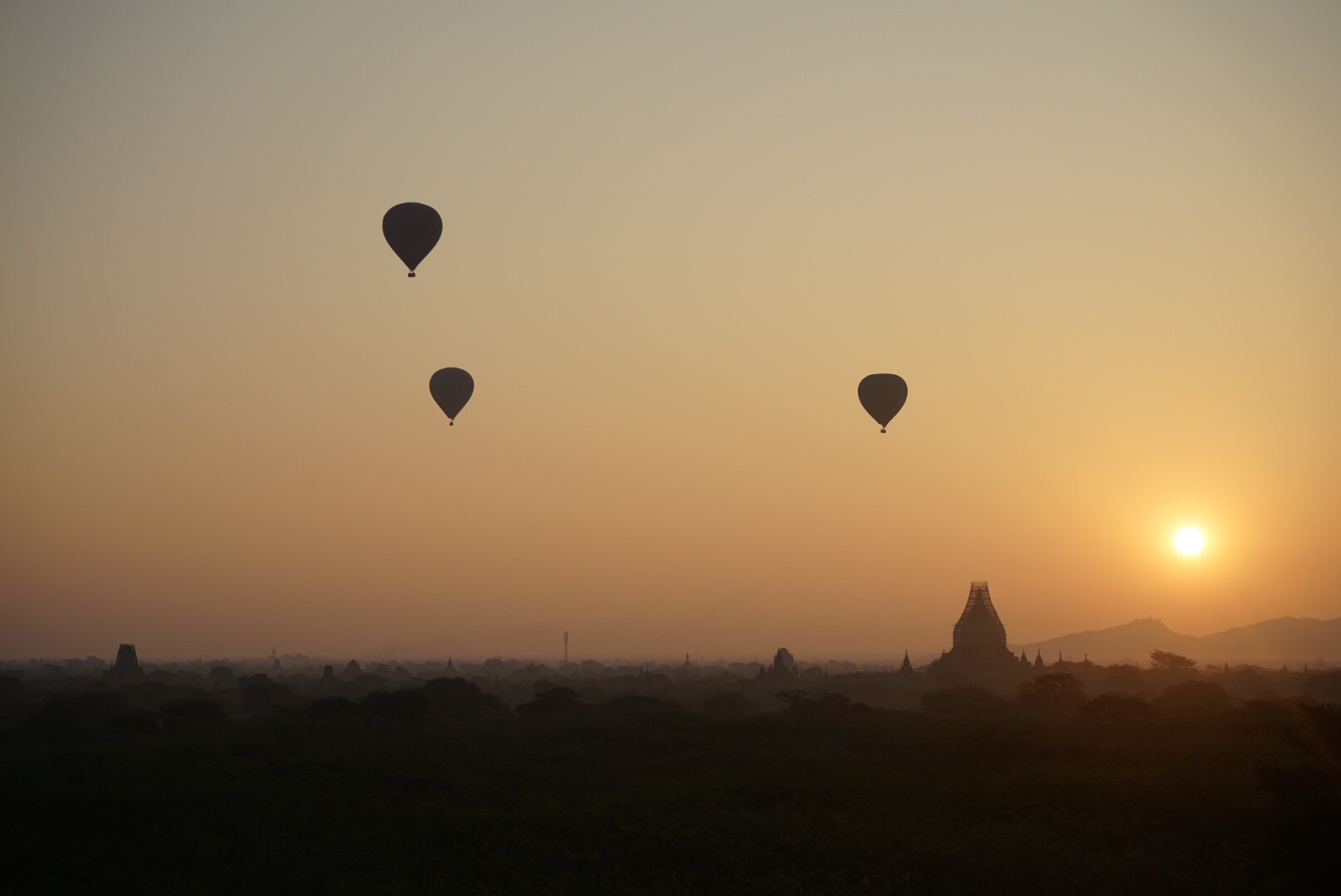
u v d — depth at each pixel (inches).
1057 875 1037.2
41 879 1065.5
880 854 1134.4
